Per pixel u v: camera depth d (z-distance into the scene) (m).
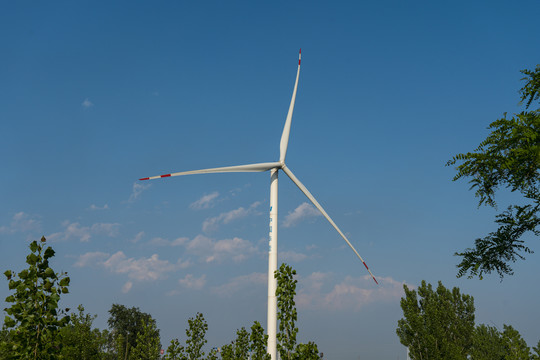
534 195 14.55
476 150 15.38
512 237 15.41
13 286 9.13
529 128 14.06
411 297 53.62
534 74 14.77
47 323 9.27
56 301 9.29
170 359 30.77
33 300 9.24
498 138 14.92
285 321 17.30
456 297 57.44
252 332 20.80
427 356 45.47
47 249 9.59
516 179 14.53
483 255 15.91
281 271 17.98
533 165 13.93
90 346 35.38
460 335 53.41
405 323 49.97
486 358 51.03
